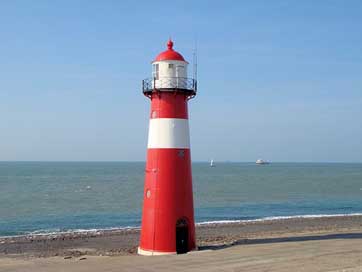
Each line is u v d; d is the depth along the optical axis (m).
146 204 25.19
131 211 58.16
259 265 21.39
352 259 22.53
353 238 31.69
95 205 64.56
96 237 36.91
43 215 54.47
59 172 175.38
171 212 24.58
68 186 100.94
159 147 24.78
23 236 37.97
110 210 59.12
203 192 85.88
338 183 114.94
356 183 115.25
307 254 24.00
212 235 35.75
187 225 25.00
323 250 25.28
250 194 82.00
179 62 24.67
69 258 26.75
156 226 24.59
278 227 41.06
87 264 23.66
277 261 22.22
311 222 44.84
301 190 91.88
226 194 81.81
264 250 25.56
